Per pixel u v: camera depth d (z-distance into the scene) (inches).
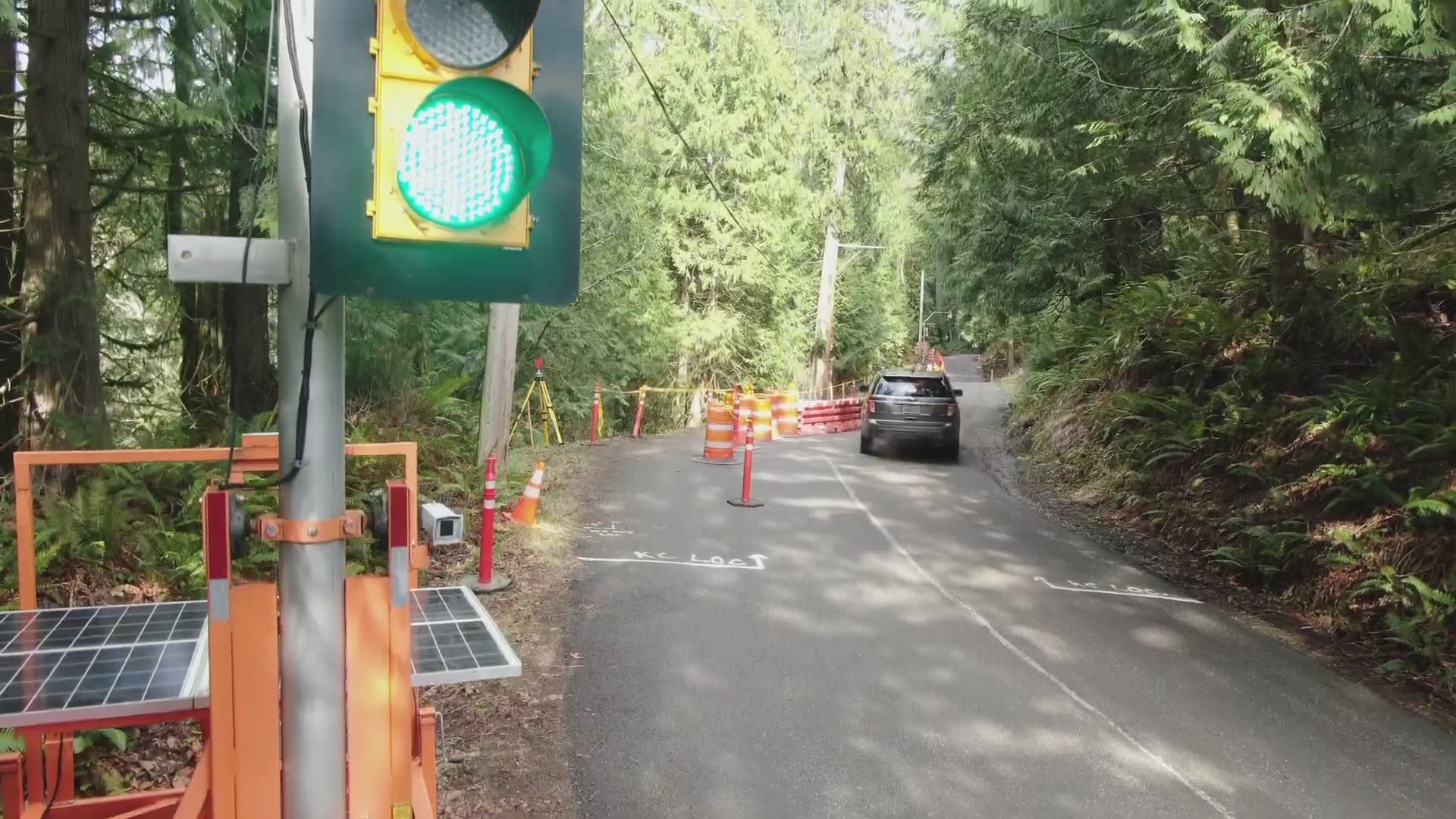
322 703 99.0
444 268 89.7
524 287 92.3
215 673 98.3
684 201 1063.0
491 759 207.0
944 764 209.9
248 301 484.1
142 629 134.2
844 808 189.6
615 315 930.1
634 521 449.4
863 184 1338.6
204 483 321.4
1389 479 357.4
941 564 390.3
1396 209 356.8
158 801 148.0
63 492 303.9
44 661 120.1
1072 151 548.4
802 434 992.9
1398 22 292.5
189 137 422.9
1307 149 322.7
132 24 390.6
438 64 87.7
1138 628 317.7
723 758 209.3
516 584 339.9
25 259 322.7
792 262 1316.4
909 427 700.0
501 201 88.5
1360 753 227.3
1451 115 298.8
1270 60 312.3
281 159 94.2
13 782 133.6
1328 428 412.8
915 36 776.9
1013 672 269.3
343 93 86.5
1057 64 509.4
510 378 506.3
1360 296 463.5
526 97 87.3
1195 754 221.6
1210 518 444.5
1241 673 280.2
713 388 1238.3
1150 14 366.6
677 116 1042.7
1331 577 354.6
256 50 418.0
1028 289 768.9
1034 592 354.6
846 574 367.9
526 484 493.4
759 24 1115.3
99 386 327.0
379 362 530.9
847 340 1759.4
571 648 276.4
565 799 190.7
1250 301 564.7
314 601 98.1
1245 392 483.8
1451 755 229.0
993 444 805.9
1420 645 299.4
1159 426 527.2
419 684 113.3
